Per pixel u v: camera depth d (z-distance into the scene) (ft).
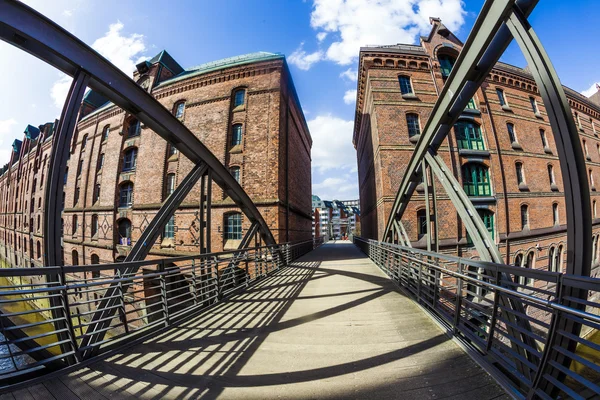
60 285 8.99
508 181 41.65
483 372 8.73
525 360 7.43
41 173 81.87
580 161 7.22
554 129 7.77
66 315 9.09
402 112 40.83
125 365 9.52
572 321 6.37
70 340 9.18
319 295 19.17
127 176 48.88
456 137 40.68
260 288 21.66
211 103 43.04
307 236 64.80
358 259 40.42
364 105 52.70
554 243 44.75
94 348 9.96
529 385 7.11
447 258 12.91
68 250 60.64
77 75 11.39
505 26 10.21
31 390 7.86
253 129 39.93
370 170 51.21
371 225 52.03
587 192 7.11
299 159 57.52
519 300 7.75
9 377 7.75
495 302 8.84
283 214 39.45
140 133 48.75
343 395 7.72
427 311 14.66
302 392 7.88
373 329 12.70
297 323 13.69
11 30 9.53
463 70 12.59
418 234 37.01
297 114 56.03
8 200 119.34
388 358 9.84
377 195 43.32
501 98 46.91
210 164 19.83
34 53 10.42
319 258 42.80
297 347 10.93
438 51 44.68
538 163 45.37
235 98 42.98
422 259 16.88
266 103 40.19
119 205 49.73
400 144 39.55
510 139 44.39
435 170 16.70
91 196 55.06
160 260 13.82
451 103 14.10
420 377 8.54
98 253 51.24
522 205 42.47
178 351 10.66
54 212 9.60
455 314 11.57
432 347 10.66
